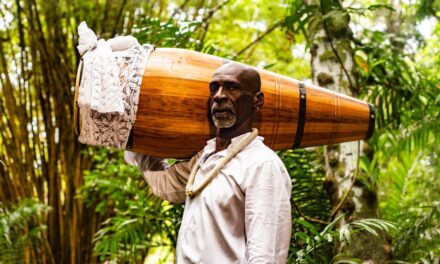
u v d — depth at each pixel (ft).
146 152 9.15
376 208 13.30
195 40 14.83
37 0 21.71
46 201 21.40
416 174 18.95
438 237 14.40
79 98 8.91
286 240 7.25
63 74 21.53
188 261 7.25
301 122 9.32
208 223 7.27
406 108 14.99
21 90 21.72
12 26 22.79
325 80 14.08
